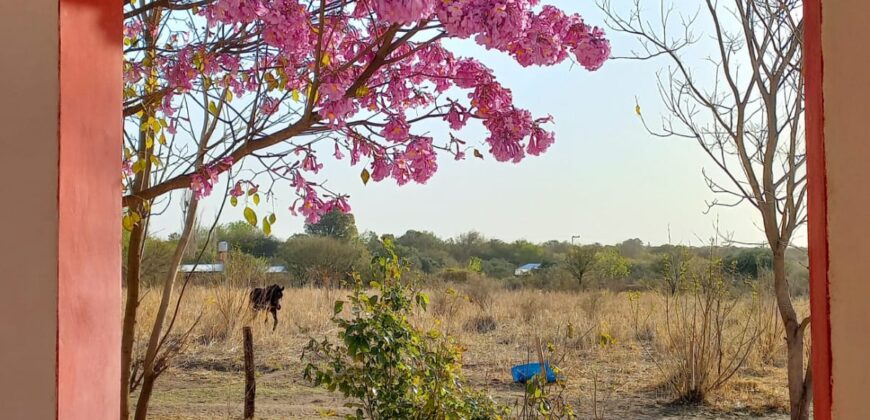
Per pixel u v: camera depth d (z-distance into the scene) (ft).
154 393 24.31
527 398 15.98
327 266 67.72
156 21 11.57
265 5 9.52
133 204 10.08
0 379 4.77
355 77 10.78
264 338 32.68
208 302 32.68
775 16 12.12
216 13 9.29
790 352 12.92
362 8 10.55
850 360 3.09
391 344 13.99
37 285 4.80
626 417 21.47
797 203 12.44
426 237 126.52
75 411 5.07
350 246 75.72
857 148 3.08
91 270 5.38
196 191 9.86
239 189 10.30
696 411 22.31
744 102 12.62
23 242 4.80
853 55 3.10
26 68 4.83
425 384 14.40
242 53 11.12
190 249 21.90
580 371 26.11
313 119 9.57
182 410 22.30
